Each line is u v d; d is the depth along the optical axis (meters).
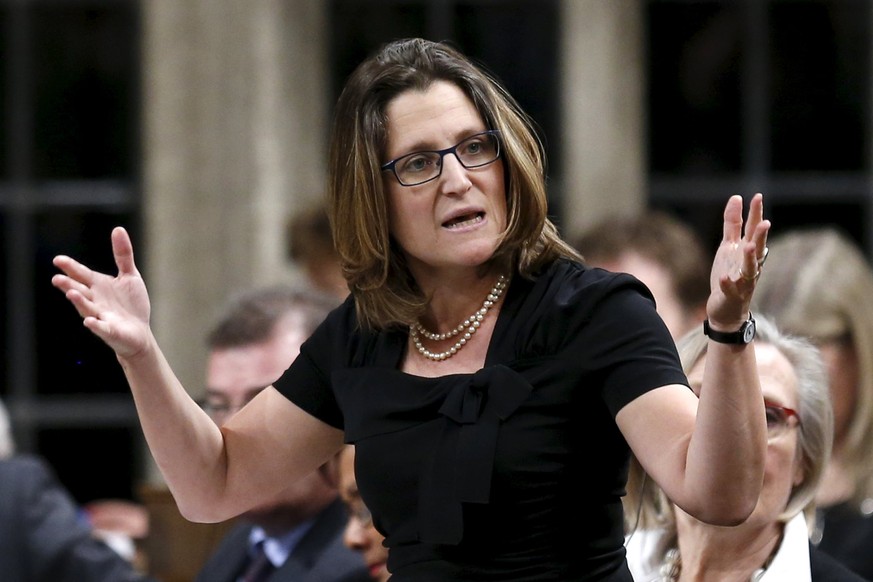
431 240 8.77
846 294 14.02
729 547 10.94
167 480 9.48
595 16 25.11
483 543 8.52
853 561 13.11
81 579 14.85
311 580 12.63
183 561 14.40
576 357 8.57
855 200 26.05
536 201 8.77
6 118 26.30
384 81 8.91
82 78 26.28
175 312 24.48
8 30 26.34
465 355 8.92
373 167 8.84
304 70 25.27
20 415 25.69
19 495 15.06
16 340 25.88
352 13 25.92
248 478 9.56
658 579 11.20
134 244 26.08
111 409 25.67
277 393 9.62
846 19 26.09
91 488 25.61
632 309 8.61
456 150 8.77
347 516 13.04
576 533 8.57
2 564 14.80
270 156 24.66
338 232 9.06
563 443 8.52
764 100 26.09
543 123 25.91
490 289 8.98
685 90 26.08
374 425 8.82
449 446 8.58
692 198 26.02
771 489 10.70
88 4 26.28
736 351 7.96
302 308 13.59
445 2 26.08
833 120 26.11
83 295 9.02
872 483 13.70
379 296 9.04
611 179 25.08
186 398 9.33
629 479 11.30
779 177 26.09
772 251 14.68
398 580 8.70
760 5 26.12
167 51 24.78
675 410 8.30
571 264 8.98
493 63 26.06
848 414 13.82
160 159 24.72
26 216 26.20
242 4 24.64
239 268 24.53
